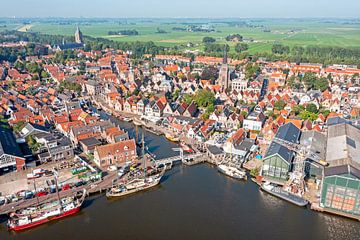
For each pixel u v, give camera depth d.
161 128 194.62
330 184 109.88
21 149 154.88
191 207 117.88
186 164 150.25
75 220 110.94
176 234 103.44
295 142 144.38
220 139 170.38
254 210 115.69
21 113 196.25
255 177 137.00
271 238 101.69
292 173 129.25
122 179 133.50
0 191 123.19
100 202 120.94
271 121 184.12
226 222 109.38
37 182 130.12
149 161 151.38
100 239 101.38
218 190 129.00
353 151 130.25
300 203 116.75
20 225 104.44
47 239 101.56
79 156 154.62
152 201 122.00
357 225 108.19
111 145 146.75
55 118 190.12
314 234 103.56
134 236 102.50
